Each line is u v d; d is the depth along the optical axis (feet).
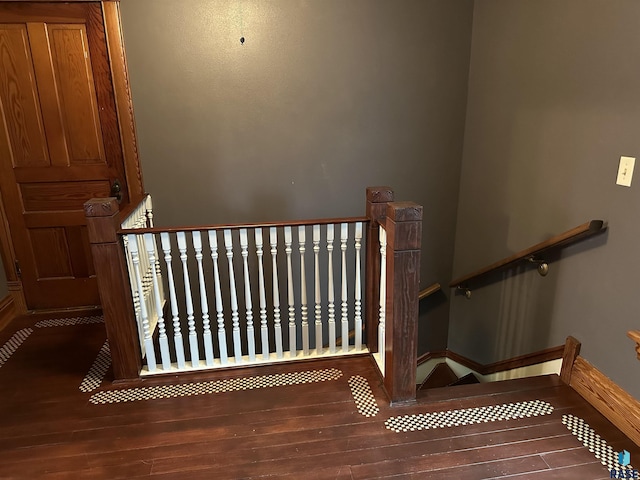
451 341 12.19
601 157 6.49
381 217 7.68
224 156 10.07
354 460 5.87
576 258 7.16
